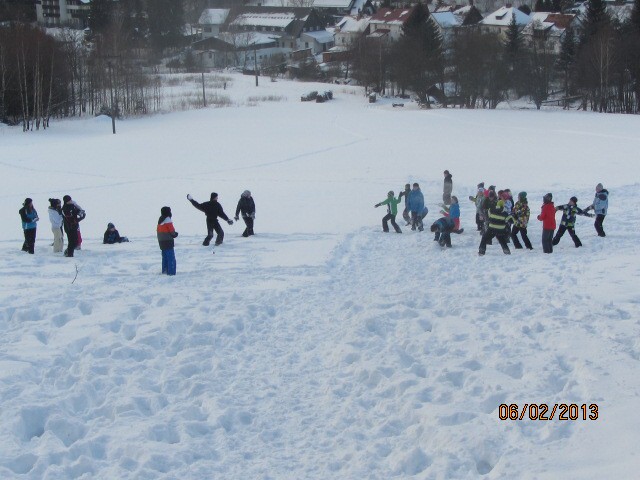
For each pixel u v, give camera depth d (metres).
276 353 12.95
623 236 24.27
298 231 28.00
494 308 15.11
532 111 88.81
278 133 66.44
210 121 80.31
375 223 29.64
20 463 8.91
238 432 9.89
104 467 8.91
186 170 47.38
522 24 127.56
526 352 12.04
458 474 8.45
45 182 43.38
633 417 9.27
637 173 40.81
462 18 143.88
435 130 66.94
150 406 10.70
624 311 14.54
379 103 102.00
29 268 20.16
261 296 16.72
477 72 98.81
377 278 19.14
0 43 84.94
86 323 14.26
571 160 47.09
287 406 10.66
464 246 23.91
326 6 180.62
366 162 49.00
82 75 97.56
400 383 11.02
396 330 13.80
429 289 17.27
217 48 141.25
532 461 8.42
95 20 137.38
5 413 9.98
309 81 124.38
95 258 22.09
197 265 21.09
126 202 36.59
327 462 8.97
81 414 10.47
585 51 96.00
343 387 11.28
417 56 103.88
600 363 11.25
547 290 16.66
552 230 21.83
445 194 32.28
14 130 78.38
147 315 14.88
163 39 148.25
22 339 13.26
